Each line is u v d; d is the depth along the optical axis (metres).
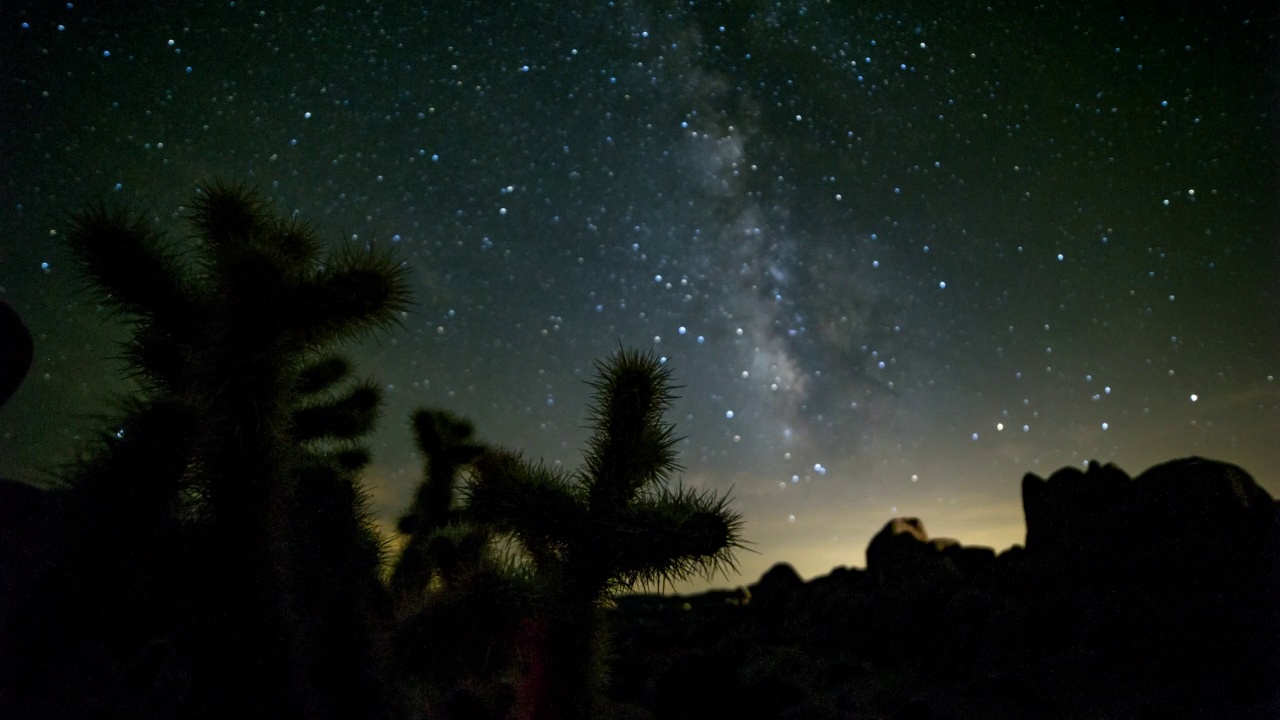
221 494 1.54
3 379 1.83
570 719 1.82
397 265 1.74
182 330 1.74
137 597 1.45
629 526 1.82
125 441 1.46
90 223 1.69
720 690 3.56
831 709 3.36
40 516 1.70
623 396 1.99
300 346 1.75
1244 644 2.93
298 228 1.97
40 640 1.40
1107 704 2.88
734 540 1.83
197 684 1.50
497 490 1.91
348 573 1.76
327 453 2.55
